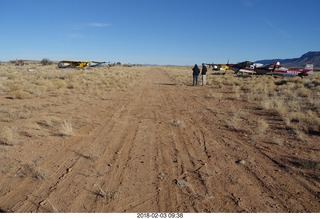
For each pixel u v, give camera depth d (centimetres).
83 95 2131
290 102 1755
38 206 509
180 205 519
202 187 597
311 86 2891
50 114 1341
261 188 596
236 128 1133
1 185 593
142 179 634
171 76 5759
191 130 1111
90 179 630
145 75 6197
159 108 1653
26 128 1049
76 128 1102
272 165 731
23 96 1867
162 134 1041
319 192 582
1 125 1089
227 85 3400
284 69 4522
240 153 825
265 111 1542
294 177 656
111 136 998
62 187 588
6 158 745
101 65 10656
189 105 1792
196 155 805
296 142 937
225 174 669
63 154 792
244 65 4772
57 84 2680
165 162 745
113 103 1809
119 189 582
